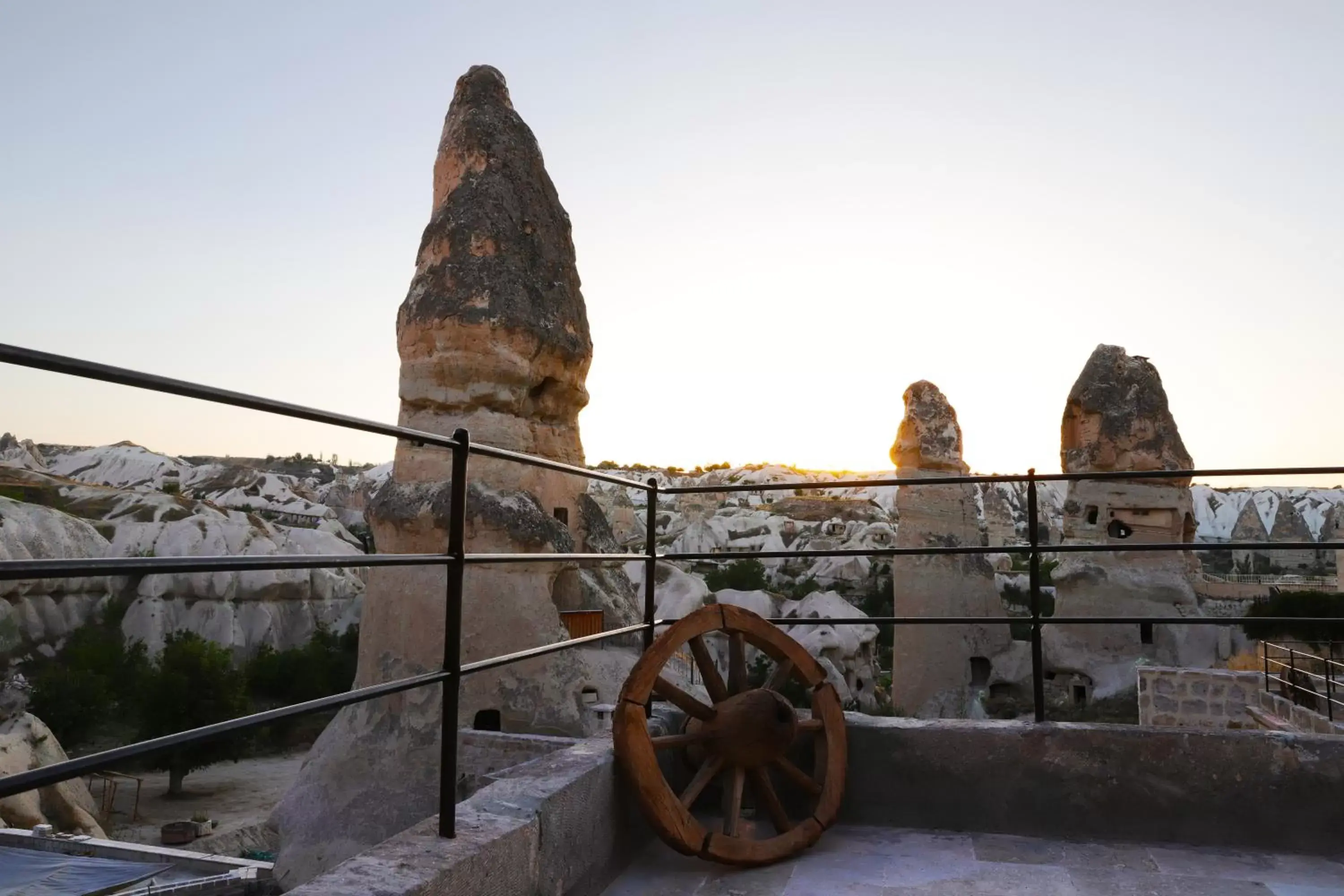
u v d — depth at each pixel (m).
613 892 3.67
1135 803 4.23
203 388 2.14
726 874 3.86
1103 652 27.53
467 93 17.09
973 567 29.92
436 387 15.57
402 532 14.80
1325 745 4.09
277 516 96.25
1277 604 26.69
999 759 4.39
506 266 15.80
